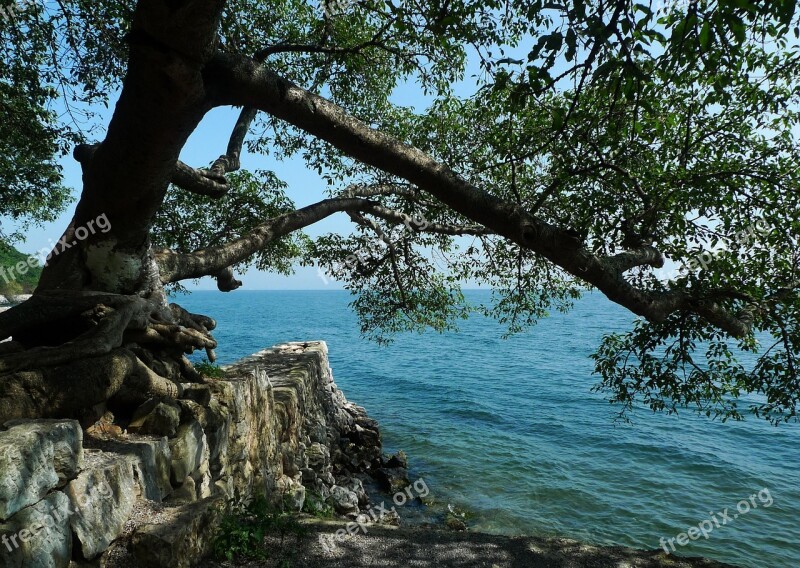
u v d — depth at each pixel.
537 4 3.88
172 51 3.61
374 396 29.19
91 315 5.30
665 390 9.81
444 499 14.38
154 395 5.62
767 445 20.12
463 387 32.12
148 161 4.57
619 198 7.70
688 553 11.85
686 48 3.85
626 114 6.77
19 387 4.17
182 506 4.55
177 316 6.78
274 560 4.71
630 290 5.73
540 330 75.50
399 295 14.23
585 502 14.48
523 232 4.92
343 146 4.61
